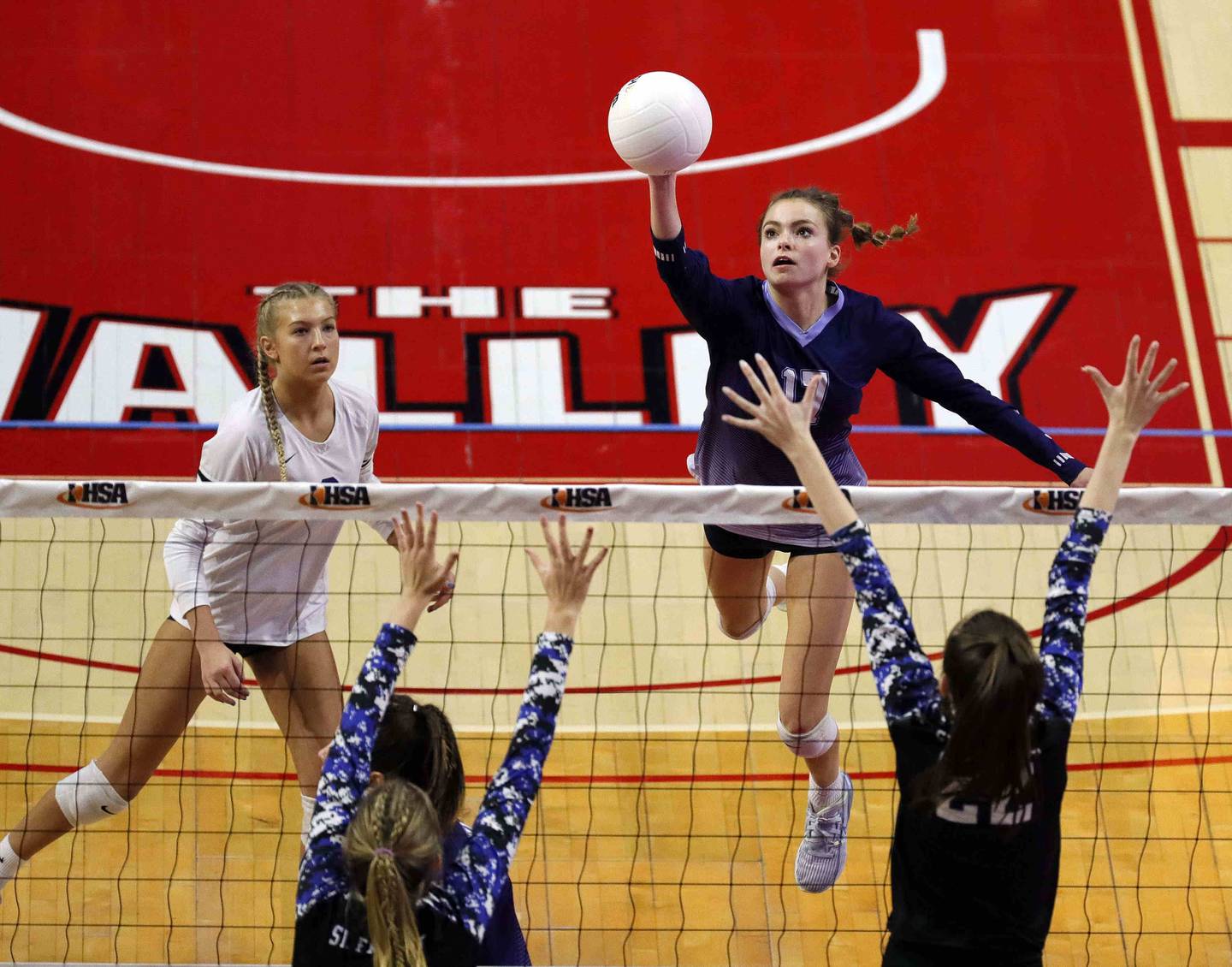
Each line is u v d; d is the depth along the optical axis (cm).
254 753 1758
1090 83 2628
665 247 1122
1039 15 2716
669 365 2258
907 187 2466
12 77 2438
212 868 1580
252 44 2545
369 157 2439
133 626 1872
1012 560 2041
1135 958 1552
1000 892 681
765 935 1544
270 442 1123
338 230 2341
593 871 1614
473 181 2433
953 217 2439
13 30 2500
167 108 2444
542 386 2216
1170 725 1861
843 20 2688
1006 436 1126
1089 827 1722
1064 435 2194
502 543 2027
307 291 1131
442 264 2330
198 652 1133
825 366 1149
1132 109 2597
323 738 1159
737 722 1833
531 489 1012
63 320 2177
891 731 704
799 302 1155
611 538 2055
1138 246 2428
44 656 1820
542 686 723
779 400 767
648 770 1761
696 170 2470
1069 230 2438
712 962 1505
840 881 1625
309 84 2511
